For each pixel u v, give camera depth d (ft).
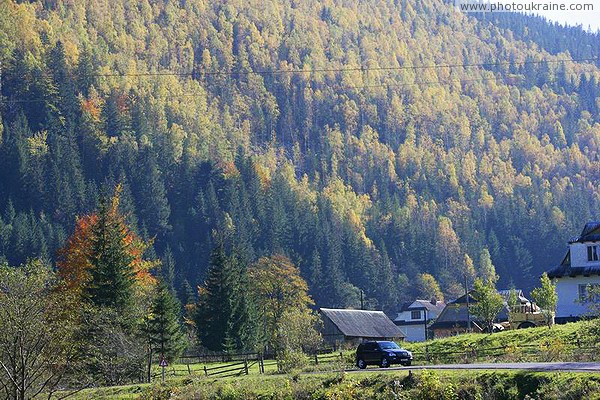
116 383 339.98
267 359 449.48
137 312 376.48
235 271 580.71
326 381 253.03
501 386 207.72
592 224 435.94
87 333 338.95
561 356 269.85
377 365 290.15
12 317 239.50
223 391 268.41
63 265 444.96
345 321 586.45
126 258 428.15
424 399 214.28
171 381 307.78
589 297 317.42
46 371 258.16
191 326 600.80
